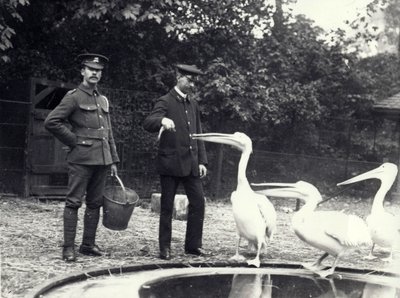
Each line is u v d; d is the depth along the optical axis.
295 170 14.43
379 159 16.31
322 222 5.86
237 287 5.13
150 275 5.50
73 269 5.57
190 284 5.18
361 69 16.75
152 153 11.84
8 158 10.46
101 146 6.16
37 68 11.84
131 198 6.65
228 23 12.97
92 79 6.16
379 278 5.86
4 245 6.43
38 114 10.41
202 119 13.16
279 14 14.94
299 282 5.49
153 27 12.03
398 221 6.93
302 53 15.81
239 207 6.21
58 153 10.65
